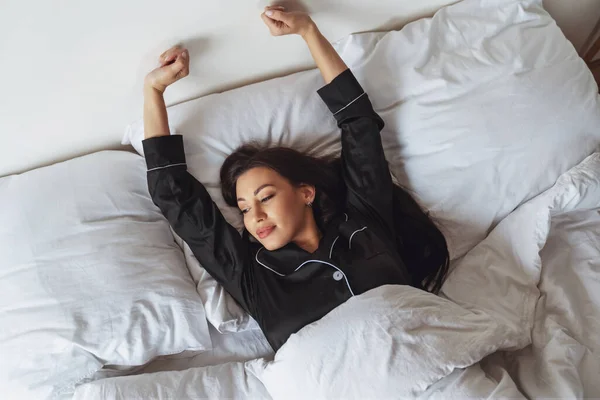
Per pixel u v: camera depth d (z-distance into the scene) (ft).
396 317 2.66
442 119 3.46
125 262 3.14
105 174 3.40
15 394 2.86
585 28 4.17
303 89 3.61
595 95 3.45
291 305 3.15
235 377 3.03
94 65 3.18
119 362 3.00
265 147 3.59
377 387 2.51
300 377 2.69
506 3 3.58
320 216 3.47
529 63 3.45
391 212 3.46
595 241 3.22
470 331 2.71
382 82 3.56
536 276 3.13
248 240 3.49
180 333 3.12
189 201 3.27
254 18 3.33
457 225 3.51
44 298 2.97
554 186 3.29
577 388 2.52
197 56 3.43
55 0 2.77
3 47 2.87
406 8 3.65
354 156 3.43
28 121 3.32
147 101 3.32
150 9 3.02
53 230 3.14
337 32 3.68
